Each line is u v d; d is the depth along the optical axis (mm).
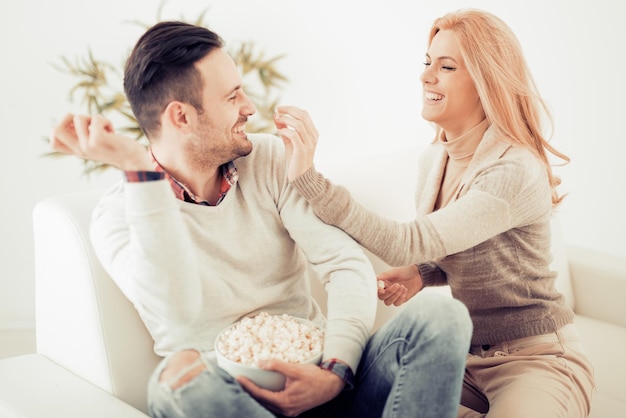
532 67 2953
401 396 1060
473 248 1395
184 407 970
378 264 1642
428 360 1046
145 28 2797
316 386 1062
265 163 1396
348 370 1112
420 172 1629
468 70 1363
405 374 1063
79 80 2729
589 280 1949
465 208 1308
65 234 1301
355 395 1183
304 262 1466
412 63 3127
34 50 2641
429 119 1444
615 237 2951
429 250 1289
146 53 1216
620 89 2812
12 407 1161
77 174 2783
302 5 2975
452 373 1041
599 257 1989
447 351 1038
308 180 1283
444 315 1050
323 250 1310
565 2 2840
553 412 1265
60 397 1206
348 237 1325
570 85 2912
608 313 1922
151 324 1286
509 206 1316
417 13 3053
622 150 2863
